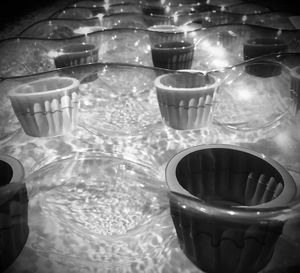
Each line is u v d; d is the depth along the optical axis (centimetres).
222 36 47
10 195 16
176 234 19
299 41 43
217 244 15
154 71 36
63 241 19
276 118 32
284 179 16
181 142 29
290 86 31
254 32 46
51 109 27
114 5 73
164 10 63
